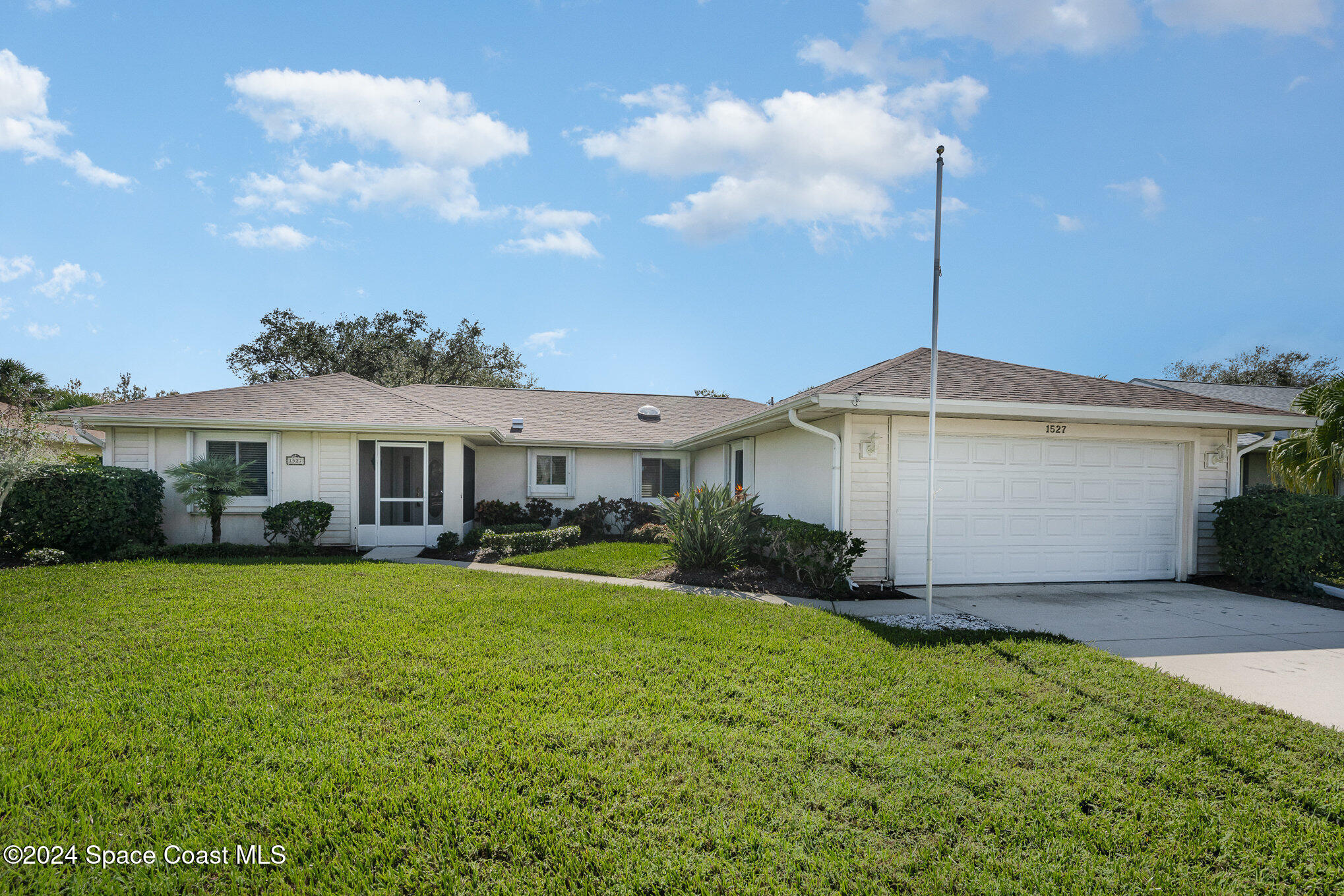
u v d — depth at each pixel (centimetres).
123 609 689
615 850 280
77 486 1049
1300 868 271
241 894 255
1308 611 802
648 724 407
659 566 1067
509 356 4022
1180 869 271
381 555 1234
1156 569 1040
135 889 255
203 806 314
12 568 968
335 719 412
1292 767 358
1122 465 1030
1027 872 268
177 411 1246
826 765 360
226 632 609
